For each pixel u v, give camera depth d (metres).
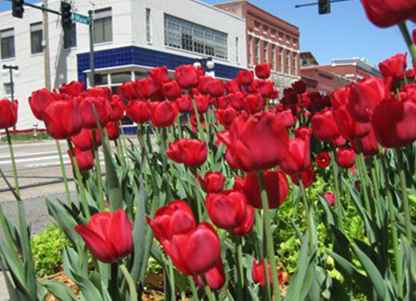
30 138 37.03
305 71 75.56
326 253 2.57
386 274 2.00
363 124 2.08
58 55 42.66
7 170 14.54
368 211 2.51
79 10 40.28
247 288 1.99
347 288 2.26
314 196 3.99
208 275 1.62
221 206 1.60
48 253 4.02
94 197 3.38
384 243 2.09
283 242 3.50
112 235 1.58
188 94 4.92
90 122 2.57
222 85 5.17
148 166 4.16
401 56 4.02
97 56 39.97
